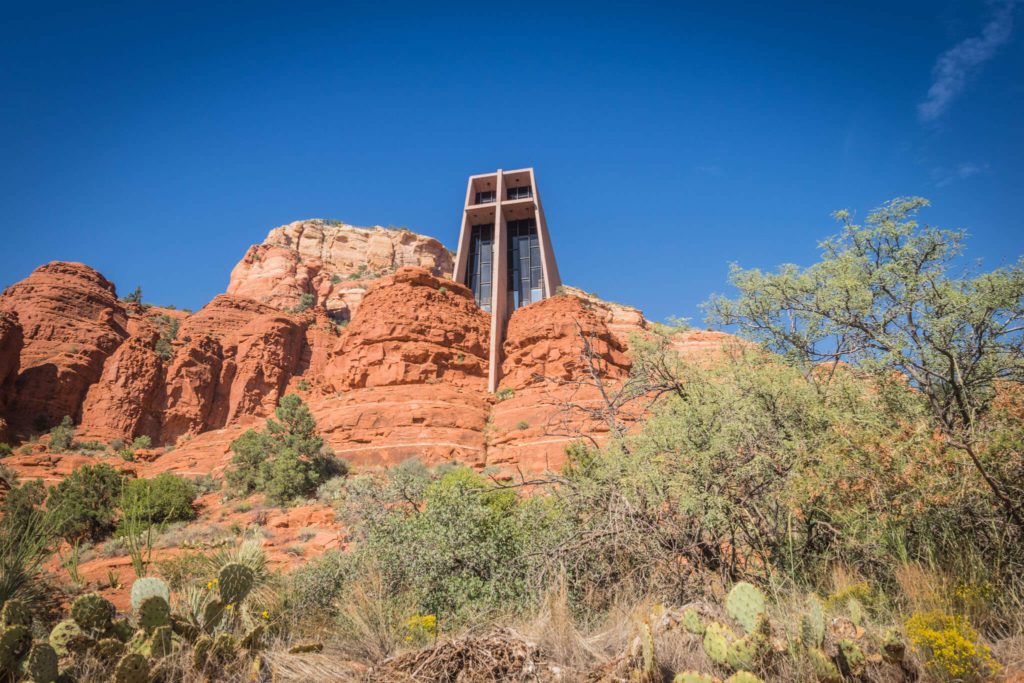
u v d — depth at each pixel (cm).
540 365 5706
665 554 629
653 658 368
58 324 7831
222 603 523
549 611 507
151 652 447
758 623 365
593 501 737
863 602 487
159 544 2294
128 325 9012
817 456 596
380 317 6231
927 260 706
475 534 804
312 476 3803
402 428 4825
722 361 859
